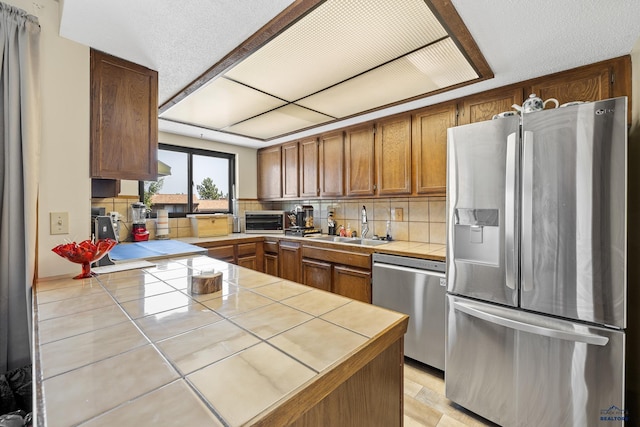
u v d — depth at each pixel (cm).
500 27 138
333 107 248
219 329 83
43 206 142
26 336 132
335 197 317
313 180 340
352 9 125
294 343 75
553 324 138
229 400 52
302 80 195
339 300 110
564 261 134
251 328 84
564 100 180
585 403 132
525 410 147
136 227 279
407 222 294
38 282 133
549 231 138
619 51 158
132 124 170
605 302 126
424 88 208
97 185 192
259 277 144
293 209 413
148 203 315
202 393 54
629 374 154
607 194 125
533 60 168
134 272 154
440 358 204
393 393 91
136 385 56
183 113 263
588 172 128
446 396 178
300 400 56
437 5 122
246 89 209
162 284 131
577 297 132
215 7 123
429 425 162
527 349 146
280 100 231
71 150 149
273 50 158
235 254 328
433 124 240
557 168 135
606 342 125
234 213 393
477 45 153
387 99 230
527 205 143
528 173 142
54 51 143
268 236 355
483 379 161
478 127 162
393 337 86
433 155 240
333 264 286
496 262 158
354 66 176
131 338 77
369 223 324
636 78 152
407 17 131
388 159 271
